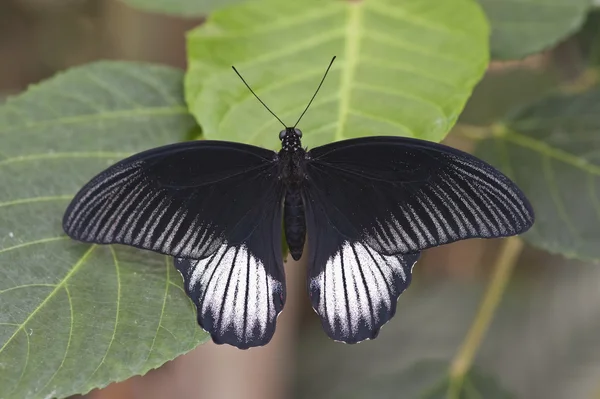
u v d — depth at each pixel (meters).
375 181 0.59
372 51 0.61
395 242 0.58
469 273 0.92
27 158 0.60
